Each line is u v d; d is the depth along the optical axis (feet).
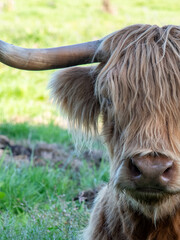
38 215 22.41
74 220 22.45
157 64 15.60
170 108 15.23
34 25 86.79
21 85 55.77
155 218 16.30
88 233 19.84
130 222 17.54
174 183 14.33
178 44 16.24
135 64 15.89
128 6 131.85
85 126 19.42
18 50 17.19
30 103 51.24
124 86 15.80
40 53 17.49
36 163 32.17
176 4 134.82
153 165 14.08
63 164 32.86
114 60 16.43
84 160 32.71
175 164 14.56
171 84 15.42
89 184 29.40
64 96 18.92
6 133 39.93
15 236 20.79
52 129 40.65
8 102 51.08
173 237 17.19
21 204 24.35
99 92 16.76
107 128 17.72
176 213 16.85
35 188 28.30
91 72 18.30
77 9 121.29
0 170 28.99
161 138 14.93
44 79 59.57
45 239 20.80
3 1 116.06
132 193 15.40
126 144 15.34
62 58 17.71
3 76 59.00
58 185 28.48
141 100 15.48
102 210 19.21
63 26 89.10
